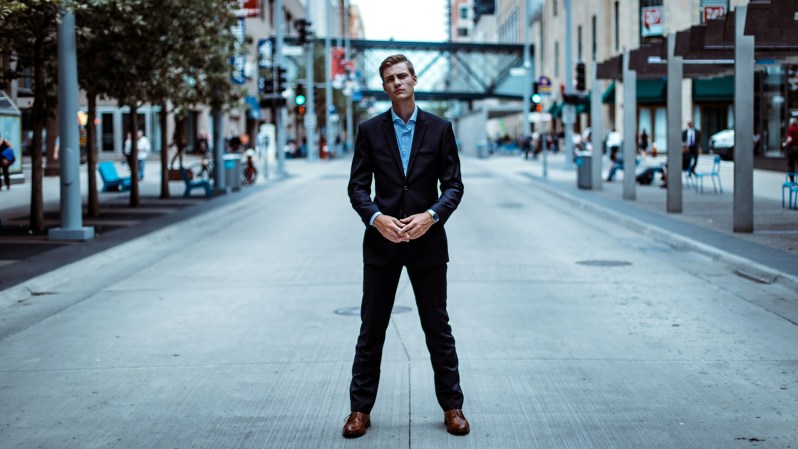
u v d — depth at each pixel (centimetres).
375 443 517
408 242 511
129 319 907
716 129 5484
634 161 2400
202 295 1048
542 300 990
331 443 518
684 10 4775
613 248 1463
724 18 1728
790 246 1346
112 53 1731
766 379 647
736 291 1035
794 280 1036
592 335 805
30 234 1612
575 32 6900
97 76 1794
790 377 652
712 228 1633
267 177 3644
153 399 614
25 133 5250
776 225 1652
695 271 1198
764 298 987
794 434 522
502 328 840
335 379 661
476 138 7481
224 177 2789
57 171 3597
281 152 4028
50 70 1722
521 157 7050
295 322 879
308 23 4506
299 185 3412
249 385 647
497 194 2833
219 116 2767
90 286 1127
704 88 5344
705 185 2856
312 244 1548
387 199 508
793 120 2477
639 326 843
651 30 4828
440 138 509
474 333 818
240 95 2633
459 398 534
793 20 1470
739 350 740
